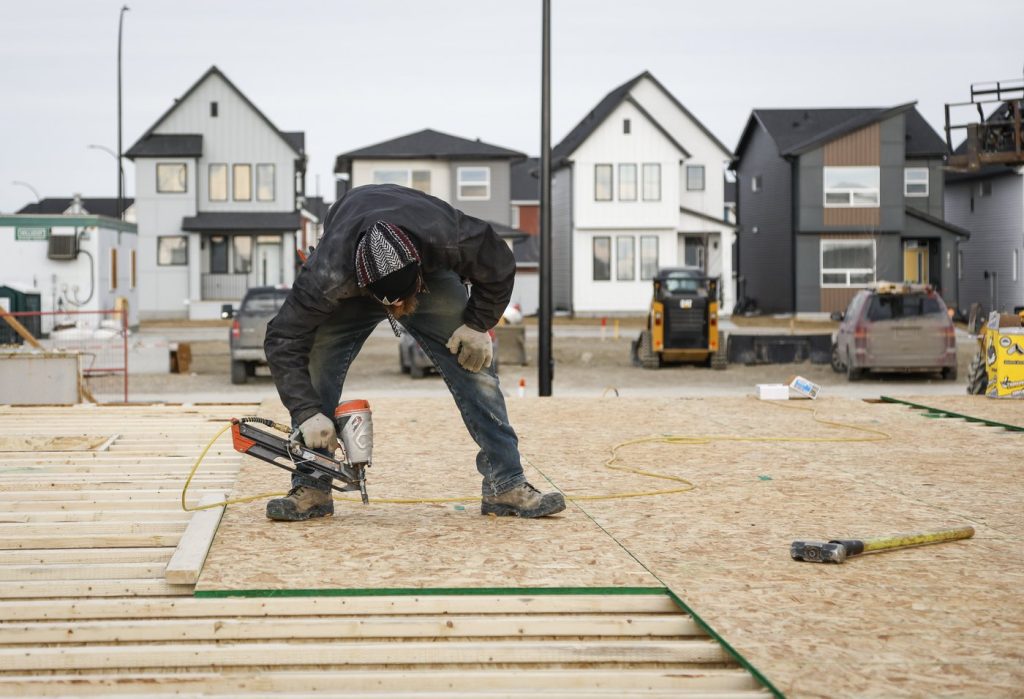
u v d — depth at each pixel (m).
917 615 3.36
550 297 13.62
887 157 42.78
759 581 3.75
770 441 7.57
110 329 30.97
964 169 24.06
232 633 3.35
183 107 44.50
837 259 43.41
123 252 36.12
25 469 6.33
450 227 4.23
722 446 7.37
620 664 3.20
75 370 11.97
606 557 4.10
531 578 3.76
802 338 23.92
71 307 32.91
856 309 19.70
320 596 3.58
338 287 4.24
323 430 4.49
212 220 44.12
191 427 8.31
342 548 4.23
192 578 3.76
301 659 3.19
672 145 44.16
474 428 4.84
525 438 7.77
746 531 4.60
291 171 44.81
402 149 44.44
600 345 29.67
